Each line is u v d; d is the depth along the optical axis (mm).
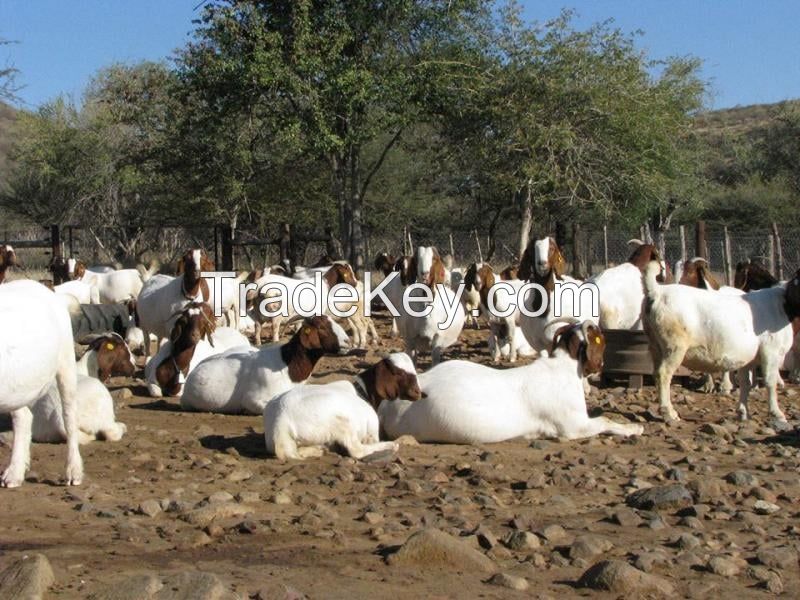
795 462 9820
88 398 10312
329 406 9594
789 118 58750
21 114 47594
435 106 31688
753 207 48062
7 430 10586
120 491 8445
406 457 9773
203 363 12547
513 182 30609
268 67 29422
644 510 7926
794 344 15094
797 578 6309
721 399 13945
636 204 33375
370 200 43500
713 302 12102
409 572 6250
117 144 46188
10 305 7855
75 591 5805
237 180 36719
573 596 5891
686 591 5992
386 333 23203
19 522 7375
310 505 8008
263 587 5773
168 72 41875
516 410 10508
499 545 6809
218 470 9219
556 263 14820
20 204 48000
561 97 30656
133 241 40688
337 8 30672
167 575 6012
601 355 10812
